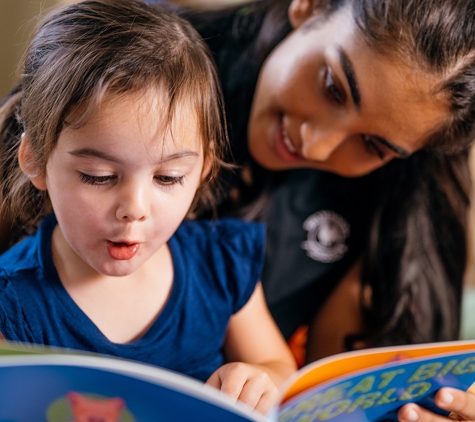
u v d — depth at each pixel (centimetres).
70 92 60
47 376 42
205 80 68
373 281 112
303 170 108
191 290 82
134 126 58
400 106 78
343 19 82
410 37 75
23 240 79
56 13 69
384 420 62
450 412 66
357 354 55
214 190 94
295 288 111
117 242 63
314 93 84
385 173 109
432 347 58
